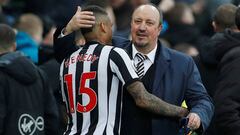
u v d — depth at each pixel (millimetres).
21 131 18953
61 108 20672
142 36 17969
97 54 17016
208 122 17875
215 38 19703
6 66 18953
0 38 19391
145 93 16922
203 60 19922
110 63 16875
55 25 31703
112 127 16797
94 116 16906
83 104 17000
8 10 32438
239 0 31016
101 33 17219
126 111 17109
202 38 30672
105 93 16875
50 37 25531
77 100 17094
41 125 19359
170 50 18469
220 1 33656
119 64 16828
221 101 18234
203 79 20000
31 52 24328
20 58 19156
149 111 17047
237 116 18109
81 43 18000
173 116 17266
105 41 17297
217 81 18688
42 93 19453
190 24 30594
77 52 17328
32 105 19156
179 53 18469
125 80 16766
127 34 29703
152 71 18188
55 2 32188
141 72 18156
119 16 31312
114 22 30672
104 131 16719
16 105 18938
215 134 19672
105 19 17219
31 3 32500
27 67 19141
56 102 20703
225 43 19359
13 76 18984
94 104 16906
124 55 16922
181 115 17375
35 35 25000
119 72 16812
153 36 18016
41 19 25859
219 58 19625
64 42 17484
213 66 19875
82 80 17031
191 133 17547
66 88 17328
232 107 18109
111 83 16875
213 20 20891
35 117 19188
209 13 33688
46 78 19672
